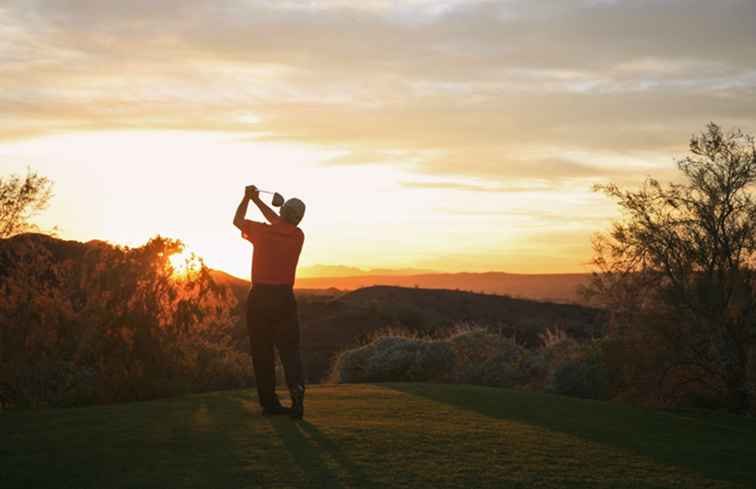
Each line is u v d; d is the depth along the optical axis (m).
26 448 5.80
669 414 8.98
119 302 10.32
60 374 9.83
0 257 10.80
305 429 6.51
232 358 12.38
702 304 16.81
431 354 15.56
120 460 5.45
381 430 6.54
